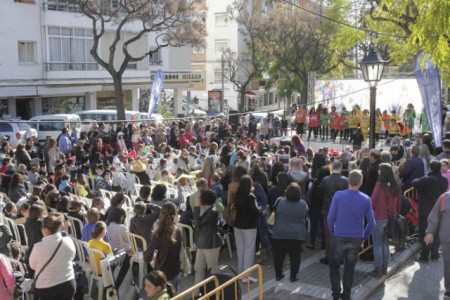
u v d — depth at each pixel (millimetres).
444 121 19344
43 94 33219
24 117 33812
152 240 6391
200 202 7133
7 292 5578
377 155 9305
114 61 37938
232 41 56062
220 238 7207
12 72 31391
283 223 7727
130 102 41594
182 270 7250
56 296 5711
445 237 7273
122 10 30125
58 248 5730
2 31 30719
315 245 9898
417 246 9742
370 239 9016
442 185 8742
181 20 31688
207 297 5277
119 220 7719
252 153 15359
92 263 7035
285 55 44031
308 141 24438
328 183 8484
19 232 8164
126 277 6652
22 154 14680
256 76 48281
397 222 8141
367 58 11273
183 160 14961
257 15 45469
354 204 6820
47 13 32906
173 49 44000
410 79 25625
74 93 36250
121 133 20078
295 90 49438
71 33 34656
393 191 7934
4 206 9289
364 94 27078
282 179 8977
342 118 23688
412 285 8070
